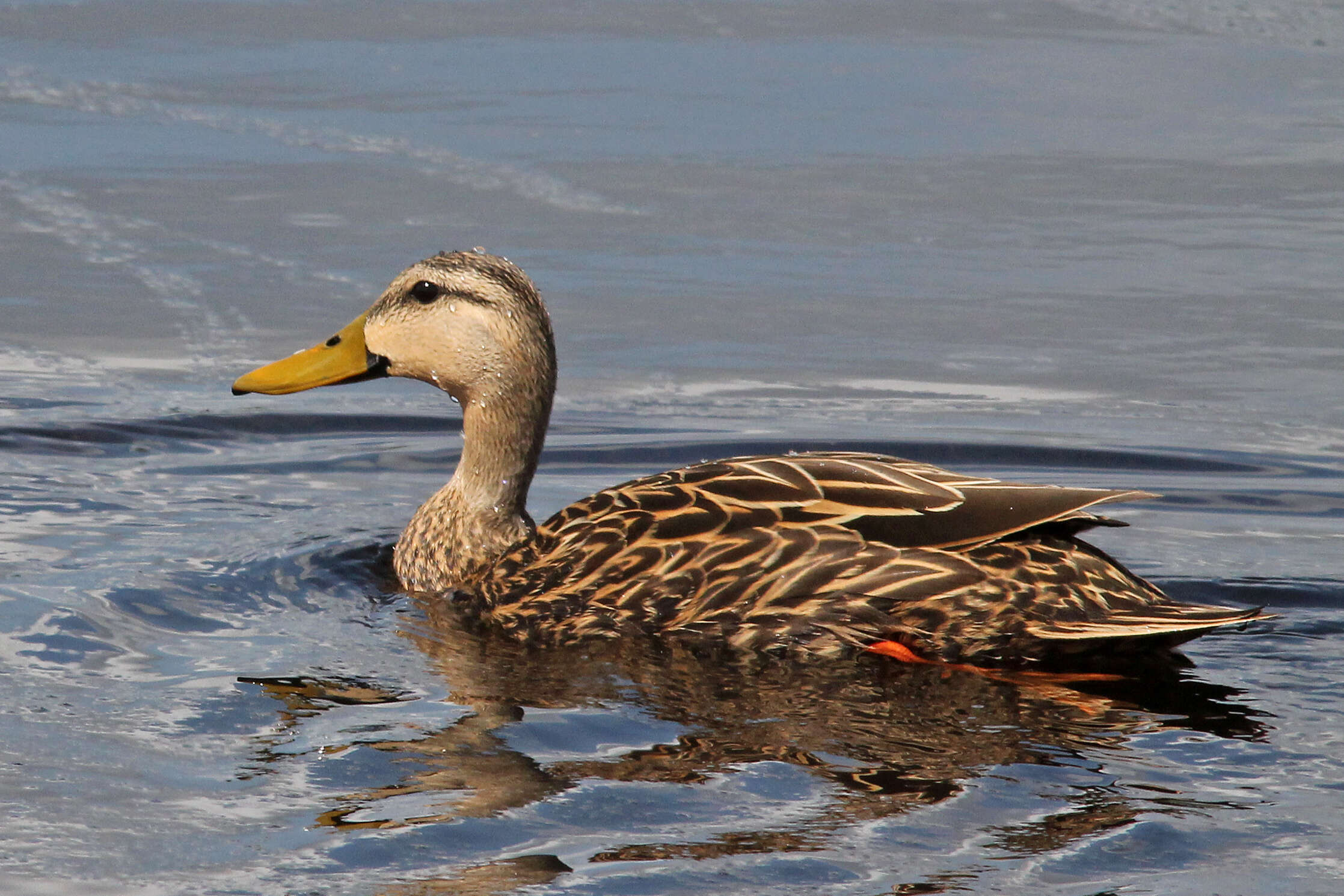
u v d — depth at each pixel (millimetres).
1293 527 11773
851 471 9352
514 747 7750
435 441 13602
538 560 9891
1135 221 18984
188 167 20438
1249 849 6797
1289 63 24812
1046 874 6547
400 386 15016
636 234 18531
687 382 14805
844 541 9062
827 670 8906
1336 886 6480
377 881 6418
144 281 16938
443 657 9102
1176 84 23875
